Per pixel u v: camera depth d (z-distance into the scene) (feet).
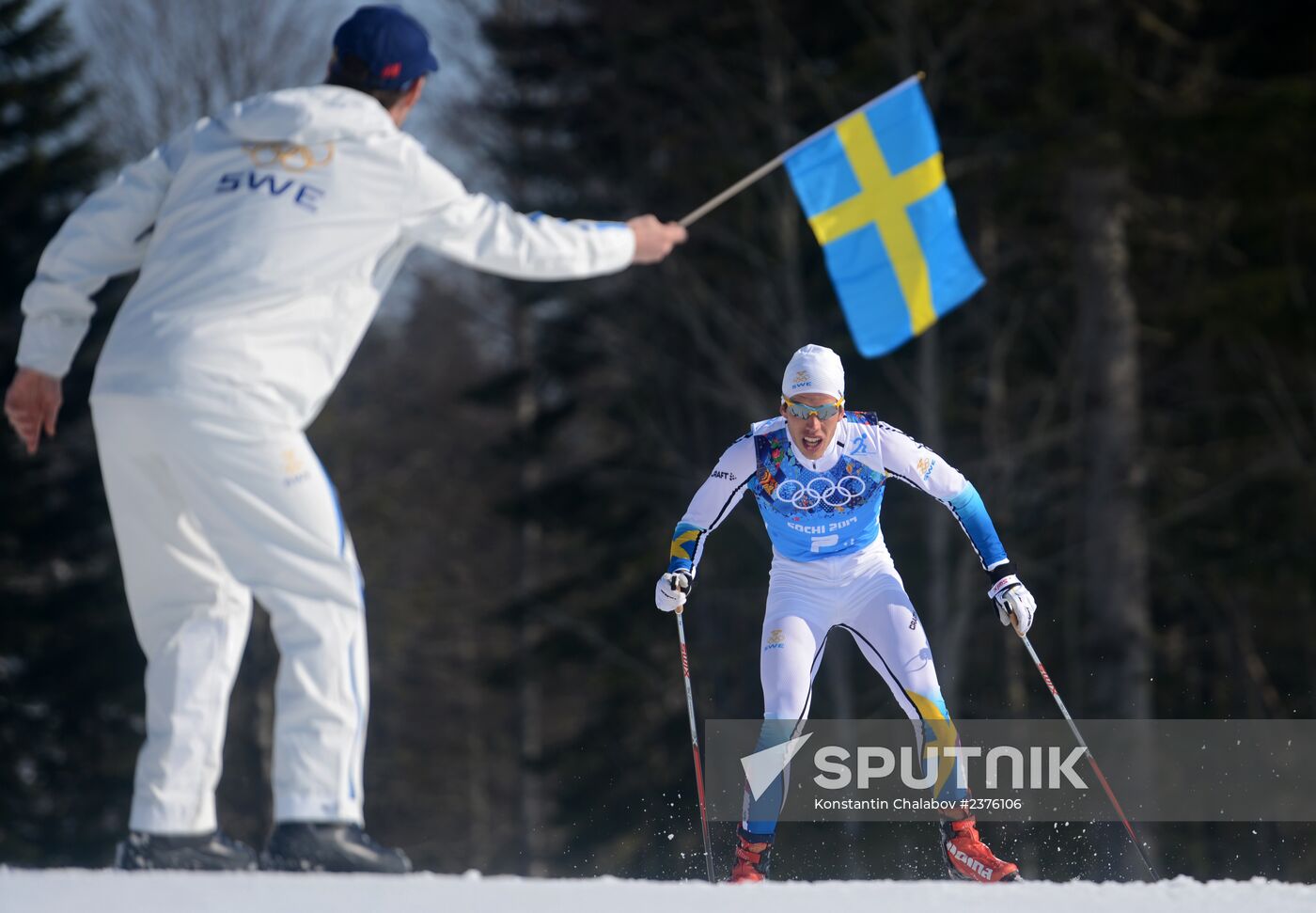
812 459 51.44
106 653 237.45
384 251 41.47
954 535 194.49
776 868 160.76
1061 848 145.28
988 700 204.85
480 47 234.38
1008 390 212.02
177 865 39.68
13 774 234.38
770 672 51.90
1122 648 173.58
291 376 39.40
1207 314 188.03
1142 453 195.42
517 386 247.70
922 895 31.99
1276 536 199.00
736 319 205.67
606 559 236.43
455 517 316.60
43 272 41.98
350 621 39.73
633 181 211.82
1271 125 167.84
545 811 276.21
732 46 201.87
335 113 40.04
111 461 40.11
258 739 250.78
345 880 32.04
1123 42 186.50
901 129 78.79
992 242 199.62
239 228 39.27
